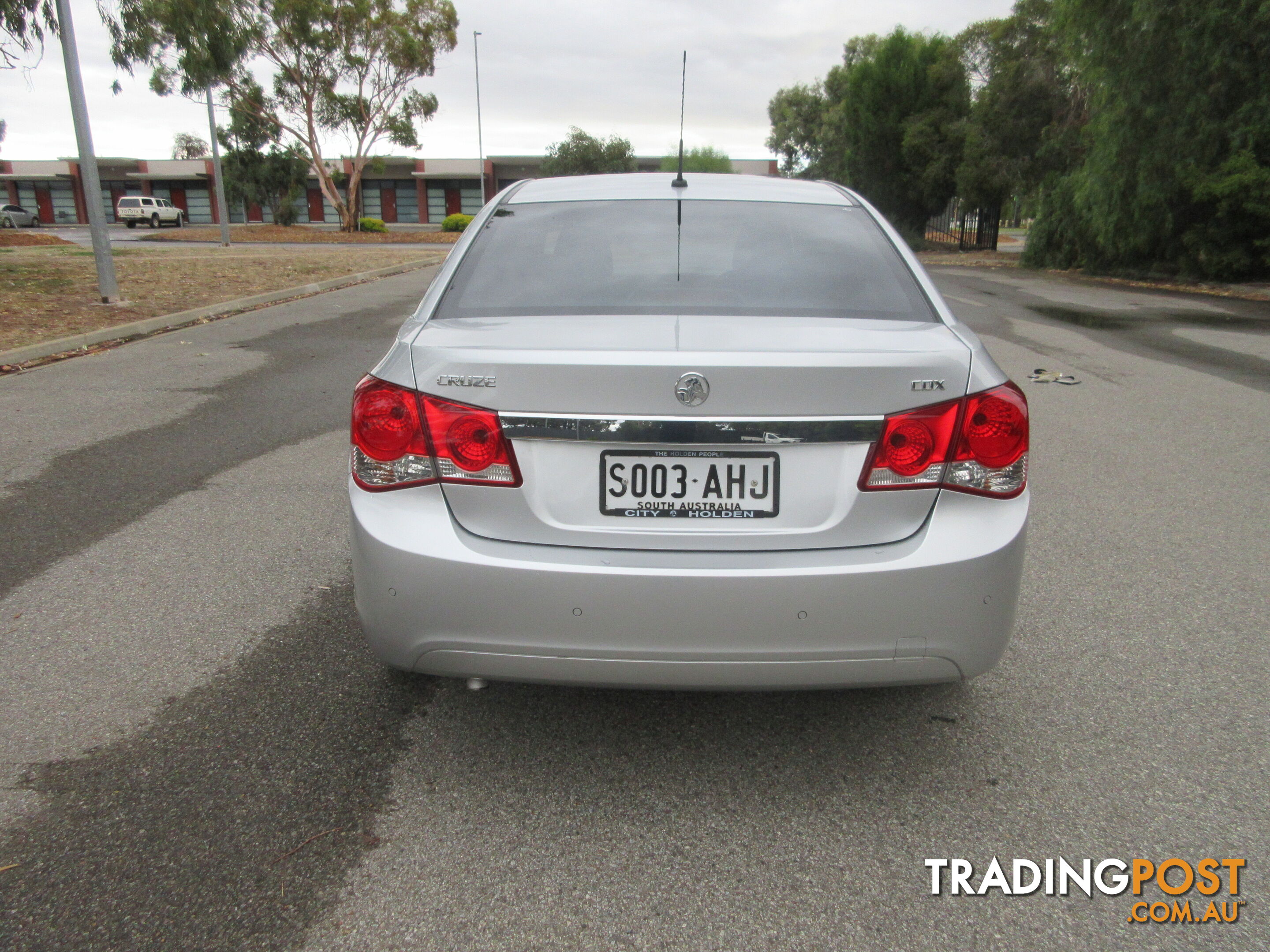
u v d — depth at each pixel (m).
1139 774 2.49
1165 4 19.42
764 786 2.43
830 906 2.01
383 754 2.55
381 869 2.10
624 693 2.90
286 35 38.78
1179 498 4.93
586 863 2.13
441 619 2.19
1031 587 3.74
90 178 11.89
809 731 2.70
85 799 2.33
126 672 2.98
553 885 2.06
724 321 2.37
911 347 2.20
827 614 2.13
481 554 2.15
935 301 2.62
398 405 2.21
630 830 2.25
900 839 2.23
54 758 2.50
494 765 2.51
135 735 2.62
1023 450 2.24
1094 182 21.70
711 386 2.07
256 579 3.74
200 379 7.90
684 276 2.64
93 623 3.33
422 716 2.74
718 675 2.16
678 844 2.20
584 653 2.16
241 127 48.31
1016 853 2.19
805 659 2.15
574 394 2.10
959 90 37.25
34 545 4.10
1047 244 26.31
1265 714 2.79
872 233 2.94
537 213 3.02
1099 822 2.30
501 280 2.66
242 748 2.56
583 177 3.38
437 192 64.56
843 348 2.16
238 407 6.83
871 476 2.14
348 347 9.68
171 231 45.03
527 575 2.13
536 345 2.17
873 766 2.53
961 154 35.75
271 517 4.47
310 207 63.72
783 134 65.94
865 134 38.00
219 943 1.88
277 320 11.82
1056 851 2.20
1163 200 20.39
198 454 5.58
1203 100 19.50
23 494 4.81
